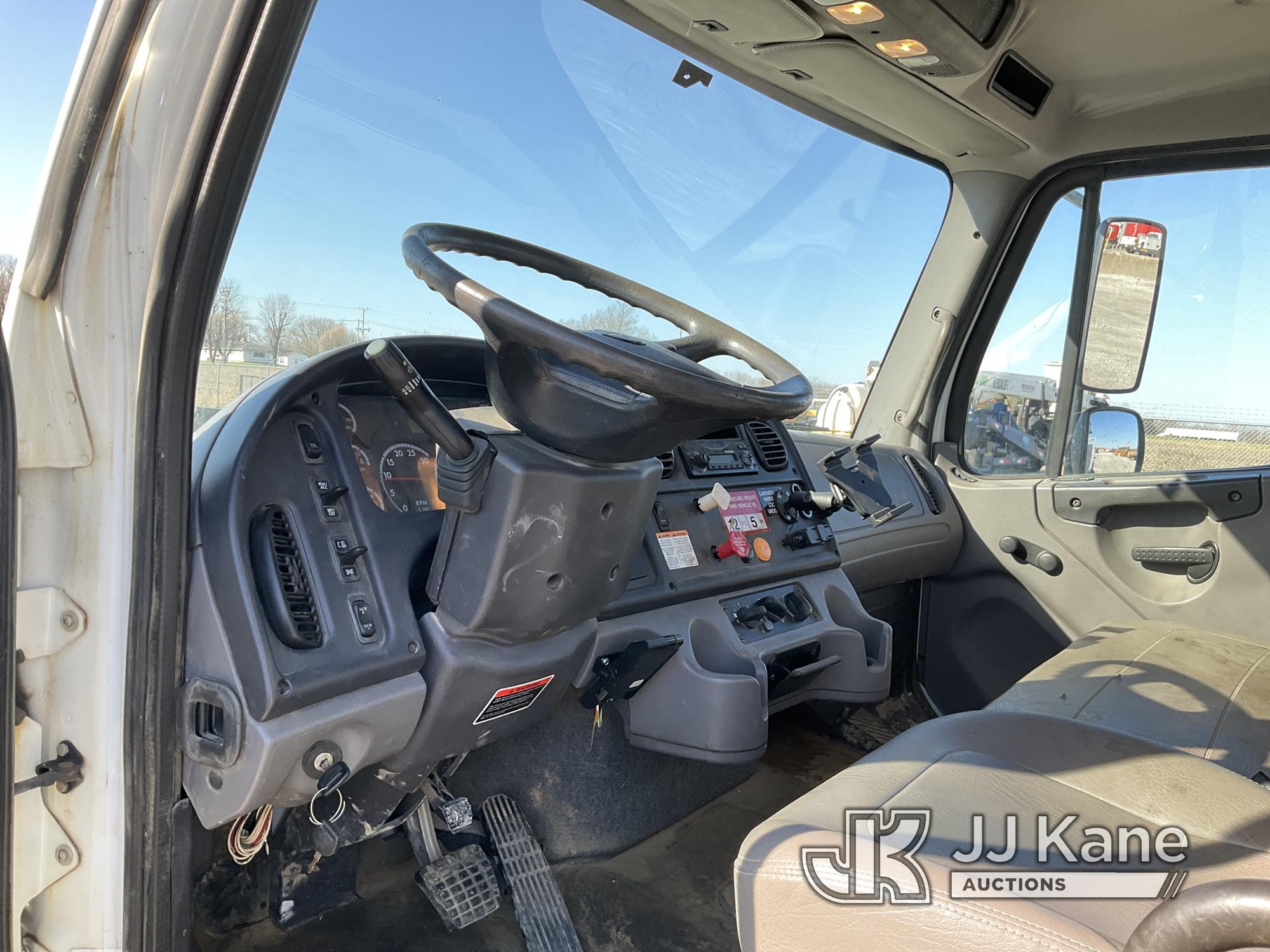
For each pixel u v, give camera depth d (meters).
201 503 1.09
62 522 1.03
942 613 2.87
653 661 1.59
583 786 1.96
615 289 1.46
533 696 1.41
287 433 1.20
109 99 0.93
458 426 1.13
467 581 1.21
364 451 1.30
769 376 1.32
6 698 0.92
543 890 1.77
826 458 2.07
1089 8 1.84
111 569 1.02
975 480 2.80
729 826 2.17
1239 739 1.48
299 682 1.07
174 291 0.93
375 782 1.38
